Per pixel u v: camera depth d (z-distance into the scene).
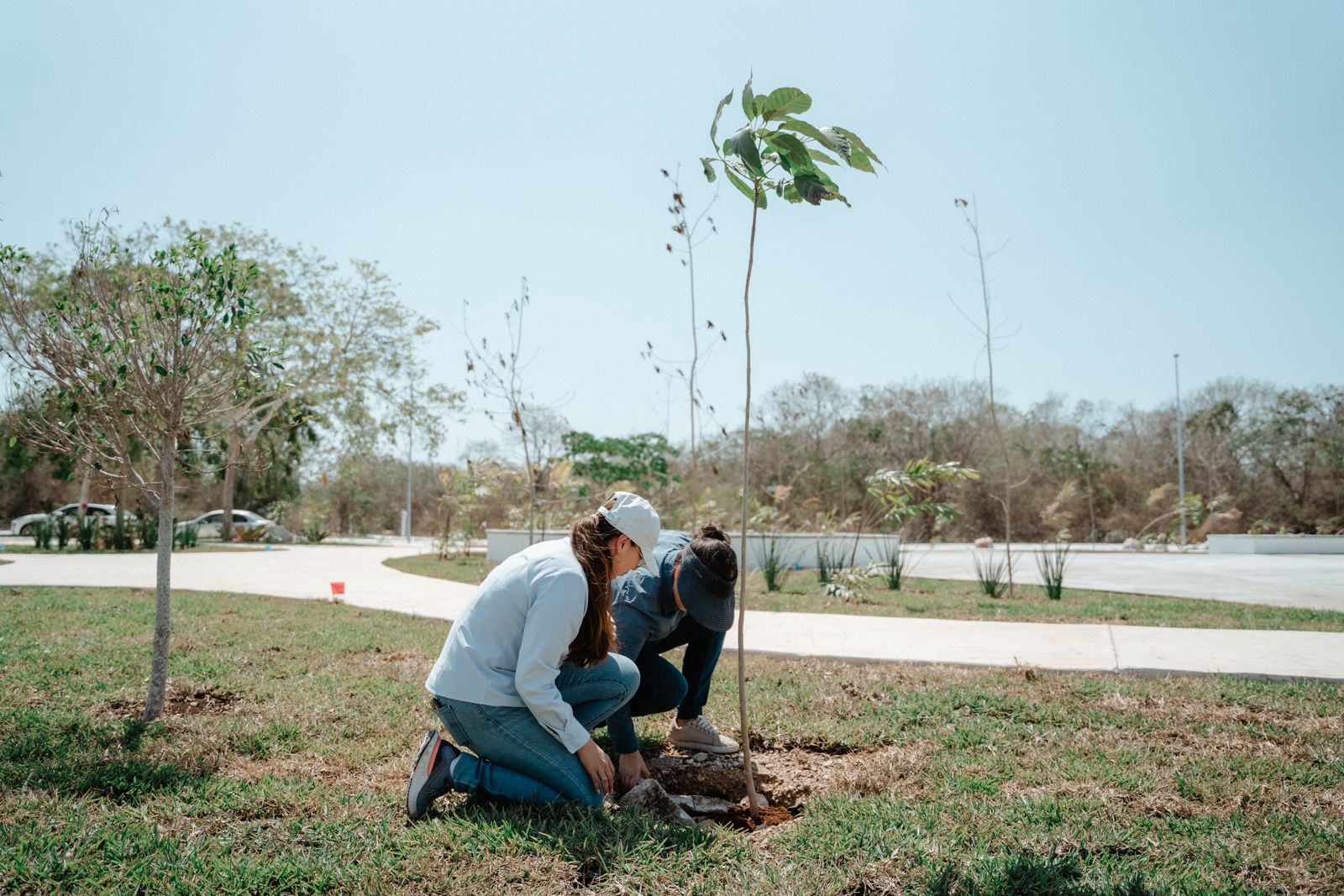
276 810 2.79
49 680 4.55
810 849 2.52
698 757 3.60
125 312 3.81
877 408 36.19
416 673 4.95
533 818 2.67
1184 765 3.31
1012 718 4.05
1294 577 13.59
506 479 20.64
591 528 2.78
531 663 2.54
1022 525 35.16
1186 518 31.66
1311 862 2.44
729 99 2.82
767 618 7.48
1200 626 7.27
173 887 2.20
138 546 21.05
